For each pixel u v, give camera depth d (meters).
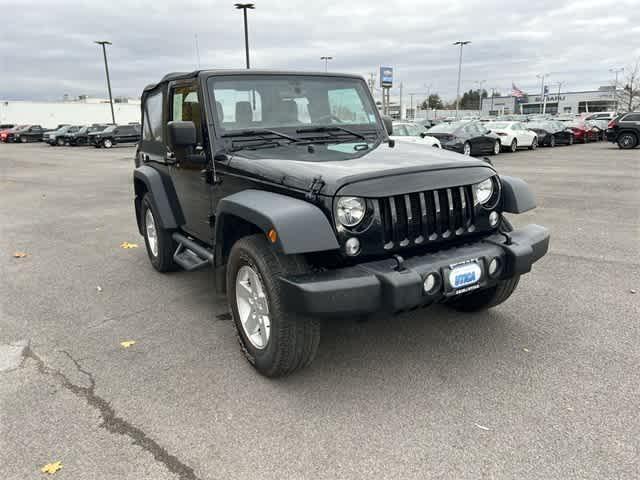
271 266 3.09
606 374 3.31
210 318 4.45
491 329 4.02
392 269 2.94
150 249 5.88
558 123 28.12
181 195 4.75
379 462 2.56
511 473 2.45
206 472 2.53
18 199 11.93
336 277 2.84
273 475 2.49
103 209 10.20
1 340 4.08
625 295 4.66
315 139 4.07
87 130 38.97
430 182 3.14
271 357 3.20
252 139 3.93
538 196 10.30
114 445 2.75
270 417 2.96
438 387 3.21
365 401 3.09
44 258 6.49
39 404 3.15
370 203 2.96
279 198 3.08
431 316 4.29
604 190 10.96
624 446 2.61
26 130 46.53
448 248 3.32
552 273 5.33
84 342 4.02
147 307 4.73
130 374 3.49
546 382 3.23
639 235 6.87
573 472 2.44
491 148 21.58
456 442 2.69
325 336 3.97
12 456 2.67
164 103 4.82
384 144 4.08
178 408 3.07
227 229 3.60
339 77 4.47
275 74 4.18
